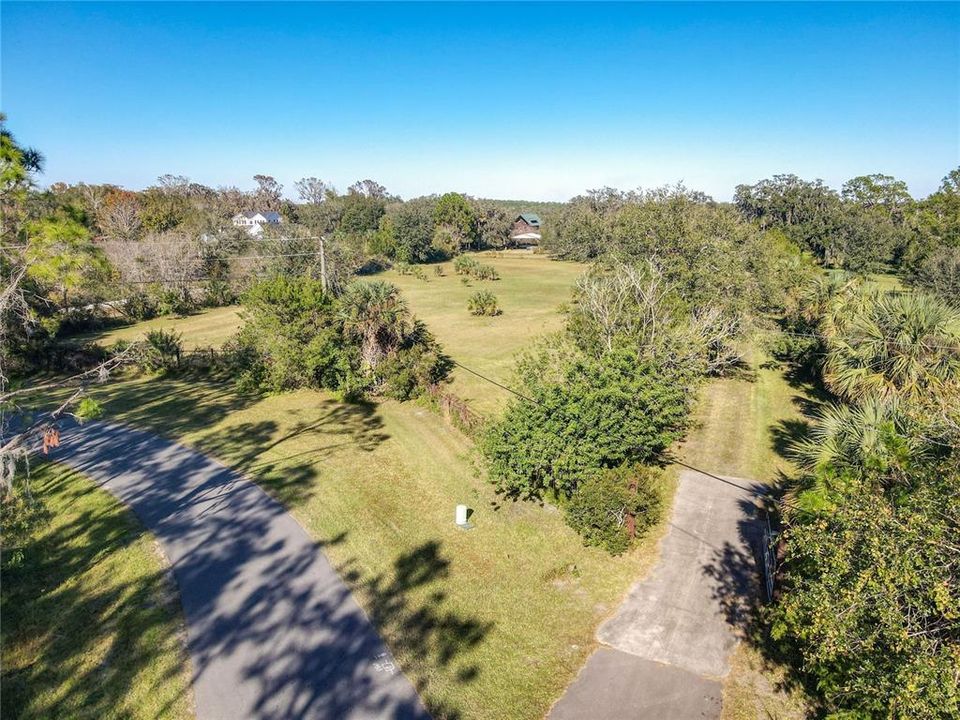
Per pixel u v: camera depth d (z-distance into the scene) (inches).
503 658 371.9
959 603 226.8
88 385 968.9
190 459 671.1
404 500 577.3
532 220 4224.9
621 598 429.1
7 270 434.9
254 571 457.7
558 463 505.4
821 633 267.9
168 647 374.3
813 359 911.0
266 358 932.6
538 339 1225.4
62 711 325.7
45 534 508.7
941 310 558.3
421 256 2997.0
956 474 269.6
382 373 888.9
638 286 686.5
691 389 657.0
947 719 220.5
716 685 346.6
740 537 500.7
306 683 346.9
